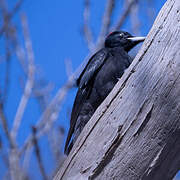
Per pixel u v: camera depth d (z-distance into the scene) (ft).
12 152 39.58
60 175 20.79
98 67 32.42
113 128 19.56
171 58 18.67
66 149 30.60
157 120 18.63
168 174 18.94
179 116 18.30
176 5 19.45
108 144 19.43
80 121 31.76
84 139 20.48
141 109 19.01
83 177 19.84
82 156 20.22
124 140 19.17
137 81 19.44
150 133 18.74
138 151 18.90
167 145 18.56
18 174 37.93
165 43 19.08
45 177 36.55
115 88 20.40
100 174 19.49
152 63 19.19
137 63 19.80
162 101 18.58
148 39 19.93
